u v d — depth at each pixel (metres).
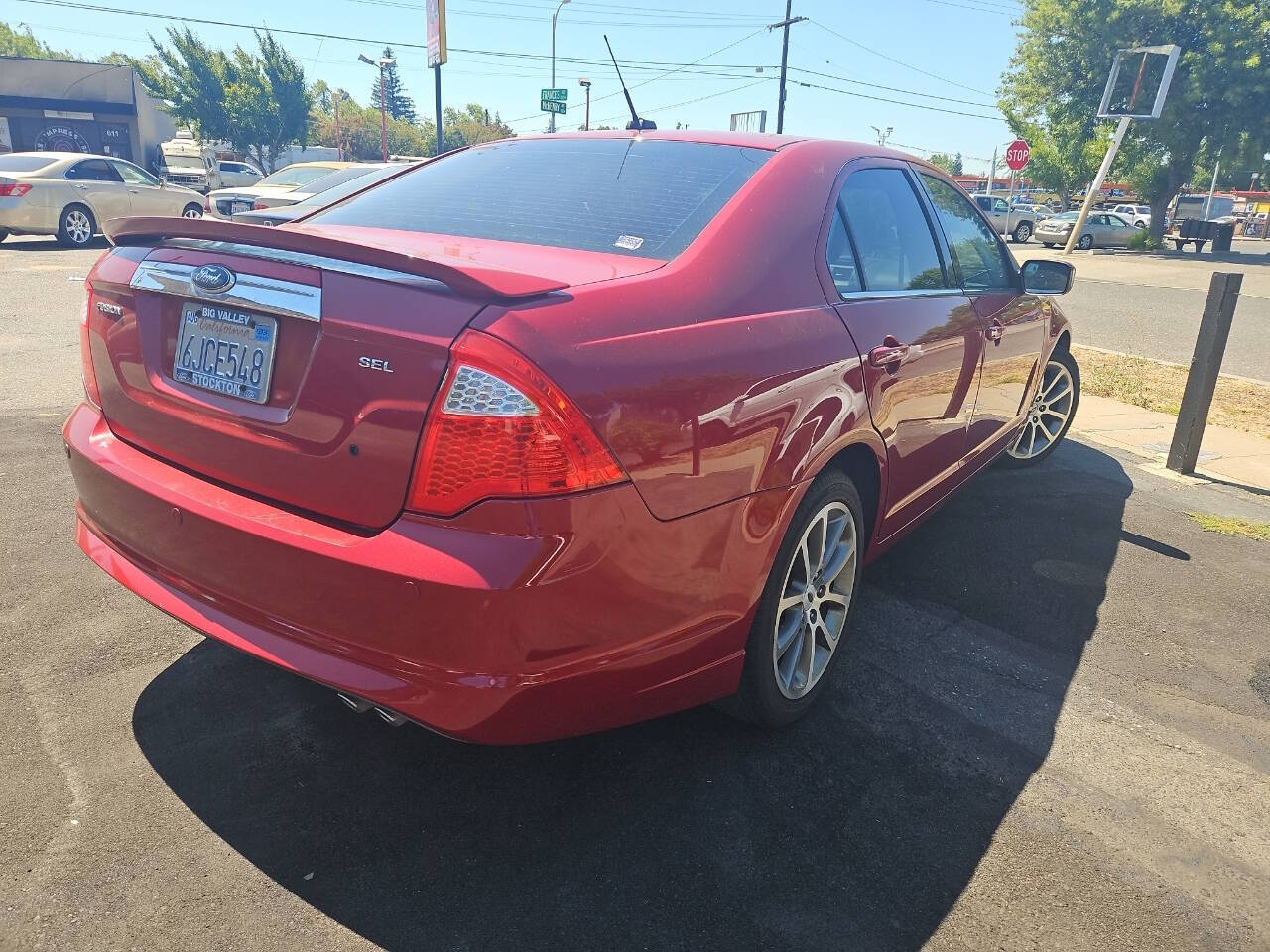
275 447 2.00
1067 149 32.59
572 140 3.13
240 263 2.06
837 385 2.50
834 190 2.87
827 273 2.69
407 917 1.97
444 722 1.83
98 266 2.49
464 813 2.30
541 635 1.80
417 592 1.77
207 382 2.15
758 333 2.27
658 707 2.18
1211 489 5.25
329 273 1.92
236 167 29.17
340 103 85.19
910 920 2.04
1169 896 2.15
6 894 1.96
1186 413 5.45
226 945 1.87
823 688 2.86
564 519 1.77
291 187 13.97
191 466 2.20
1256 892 2.19
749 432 2.16
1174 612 3.65
